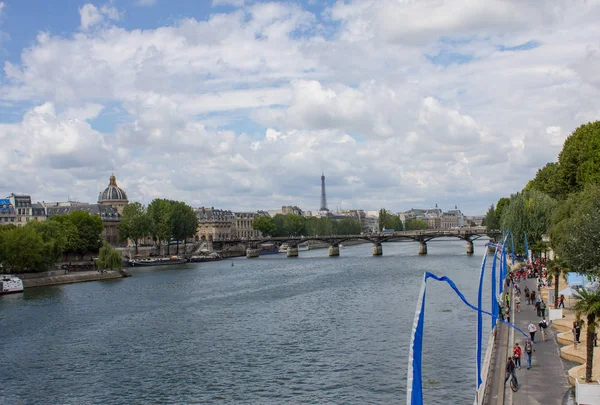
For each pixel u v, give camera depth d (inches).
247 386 2829.7
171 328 4239.7
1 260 6963.6
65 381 3004.4
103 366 3260.3
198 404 2608.3
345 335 3816.4
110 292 6378.0
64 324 4443.9
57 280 7322.8
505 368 2422.5
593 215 3184.1
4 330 4252.0
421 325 1213.1
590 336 2059.5
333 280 7140.8
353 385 2775.6
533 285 5088.6
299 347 3543.3
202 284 7076.8
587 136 5644.7
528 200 6953.7
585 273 3139.8
